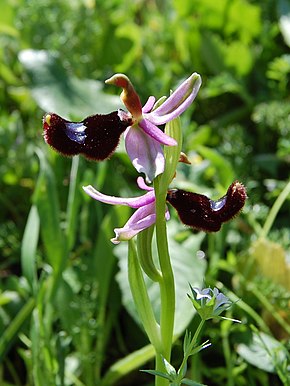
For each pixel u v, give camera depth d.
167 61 0.34
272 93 0.31
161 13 0.38
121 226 0.22
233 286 0.22
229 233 0.24
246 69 0.31
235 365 0.21
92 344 0.22
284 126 0.27
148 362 0.22
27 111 0.30
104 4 0.32
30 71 0.26
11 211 0.27
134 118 0.13
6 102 0.30
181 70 0.32
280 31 0.32
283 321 0.21
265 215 0.24
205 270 0.22
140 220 0.13
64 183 0.26
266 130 0.29
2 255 0.25
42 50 0.30
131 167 0.26
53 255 0.20
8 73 0.30
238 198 0.13
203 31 0.32
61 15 0.31
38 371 0.19
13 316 0.22
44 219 0.21
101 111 0.26
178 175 0.25
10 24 0.31
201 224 0.13
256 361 0.19
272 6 0.33
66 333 0.21
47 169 0.21
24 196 0.27
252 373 0.20
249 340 0.20
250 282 0.22
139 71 0.31
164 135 0.13
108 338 0.22
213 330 0.21
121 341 0.22
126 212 0.22
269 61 0.32
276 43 0.32
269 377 0.21
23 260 0.21
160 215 0.13
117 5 0.34
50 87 0.26
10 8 0.31
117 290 0.22
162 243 0.14
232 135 0.27
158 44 0.34
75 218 0.21
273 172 0.27
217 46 0.32
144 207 0.13
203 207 0.13
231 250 0.24
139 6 0.37
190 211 0.13
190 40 0.32
